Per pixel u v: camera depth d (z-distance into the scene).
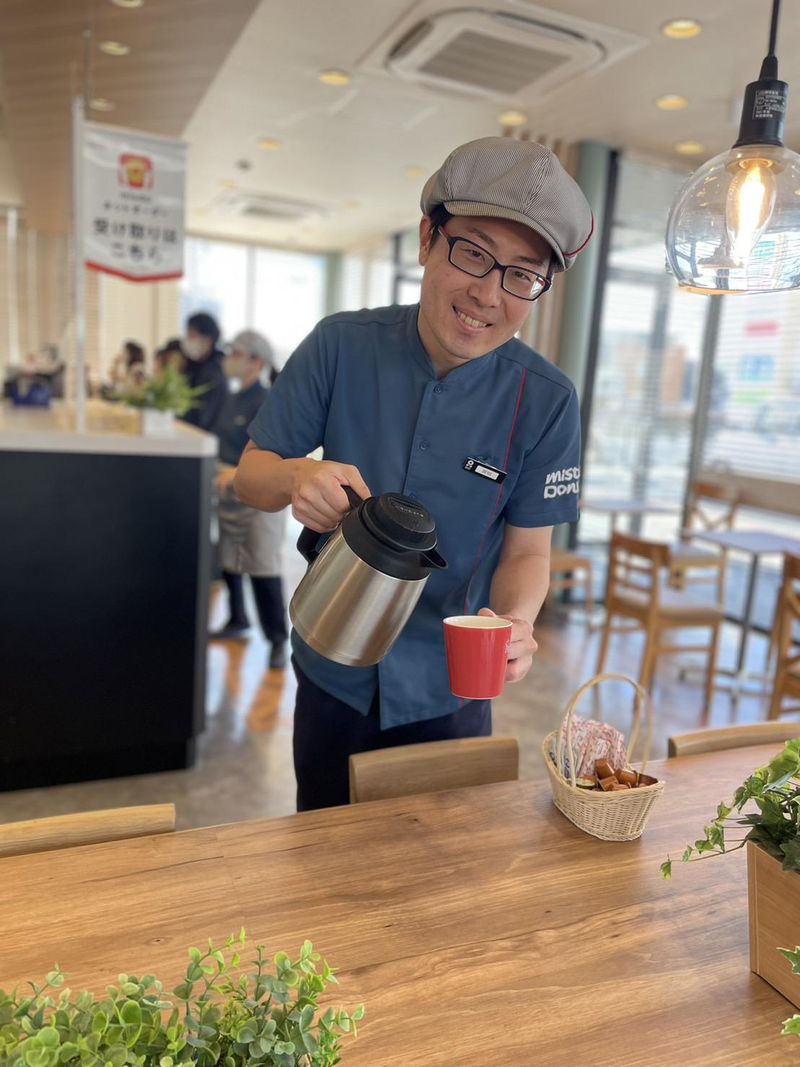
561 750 1.08
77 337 2.72
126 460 2.53
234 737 3.08
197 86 3.74
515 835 1.04
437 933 0.84
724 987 0.80
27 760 2.59
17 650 2.51
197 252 8.48
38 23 3.05
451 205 1.04
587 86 3.70
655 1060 0.70
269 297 8.89
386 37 3.26
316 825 1.04
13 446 2.40
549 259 1.08
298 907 0.87
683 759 1.31
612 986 0.79
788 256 0.93
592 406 5.00
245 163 5.50
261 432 1.31
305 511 1.04
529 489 1.31
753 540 3.95
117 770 2.72
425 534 0.98
